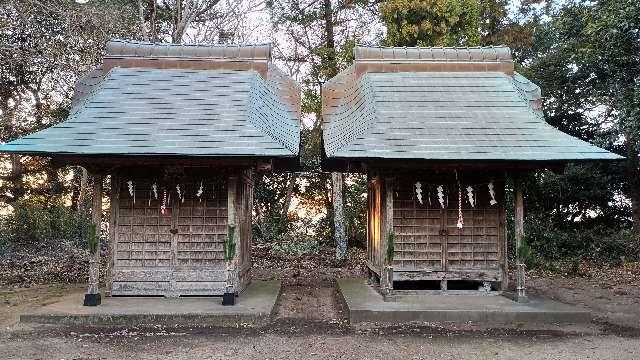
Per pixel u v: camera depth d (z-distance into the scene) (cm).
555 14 1877
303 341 743
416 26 1551
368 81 1091
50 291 1085
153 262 954
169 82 1021
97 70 1098
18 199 1927
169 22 2142
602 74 1603
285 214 2081
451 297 962
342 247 1686
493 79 1091
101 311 834
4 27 1512
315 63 1880
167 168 938
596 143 1608
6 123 1672
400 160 873
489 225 1002
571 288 1225
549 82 1827
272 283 1174
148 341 733
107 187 1938
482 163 877
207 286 954
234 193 905
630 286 1252
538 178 1817
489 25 1955
